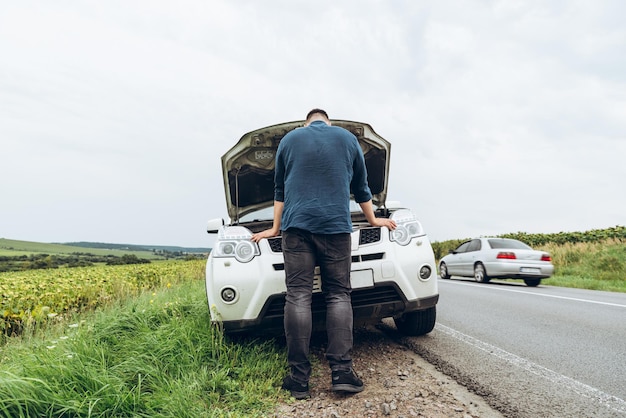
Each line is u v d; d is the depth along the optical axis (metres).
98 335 3.22
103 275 12.88
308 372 2.43
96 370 2.36
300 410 2.20
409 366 2.91
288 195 2.56
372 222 2.88
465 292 8.19
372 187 4.40
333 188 2.51
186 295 5.80
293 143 2.60
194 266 16.39
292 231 2.52
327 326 2.49
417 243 3.22
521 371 2.76
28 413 1.86
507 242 11.12
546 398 2.28
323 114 2.85
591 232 23.27
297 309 2.44
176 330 3.18
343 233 2.51
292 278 2.52
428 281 3.16
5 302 6.42
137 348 2.89
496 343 3.57
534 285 10.61
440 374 2.75
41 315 5.31
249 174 4.21
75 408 1.92
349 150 2.62
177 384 2.33
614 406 2.17
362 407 2.19
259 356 2.88
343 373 2.34
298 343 2.42
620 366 2.89
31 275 16.69
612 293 7.91
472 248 11.89
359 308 2.95
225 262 3.01
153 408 2.07
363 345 3.50
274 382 2.57
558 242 22.77
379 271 3.00
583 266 14.47
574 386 2.47
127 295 7.91
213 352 2.86
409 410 2.13
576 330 4.18
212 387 2.46
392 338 3.75
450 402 2.24
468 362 2.97
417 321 3.60
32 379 1.97
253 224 3.93
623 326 4.39
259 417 2.13
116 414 2.01
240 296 2.91
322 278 2.58
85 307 7.20
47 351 2.69
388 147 4.04
